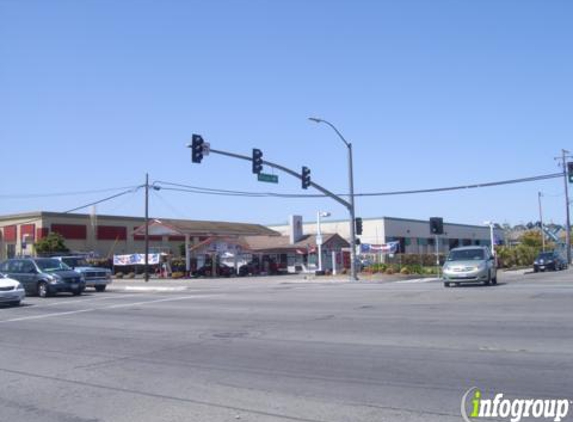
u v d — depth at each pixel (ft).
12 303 78.33
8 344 44.73
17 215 232.12
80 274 95.50
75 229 233.35
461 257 91.91
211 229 191.42
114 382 30.73
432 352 34.96
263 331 46.52
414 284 105.70
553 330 41.11
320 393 26.73
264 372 31.58
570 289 76.64
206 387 28.76
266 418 23.21
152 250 245.45
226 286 118.83
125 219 251.19
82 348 41.88
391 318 51.19
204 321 54.90
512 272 169.37
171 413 24.47
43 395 28.53
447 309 56.39
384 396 25.76
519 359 32.04
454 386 26.94
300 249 186.09
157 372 32.76
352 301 69.77
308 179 122.01
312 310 60.85
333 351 36.68
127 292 104.94
